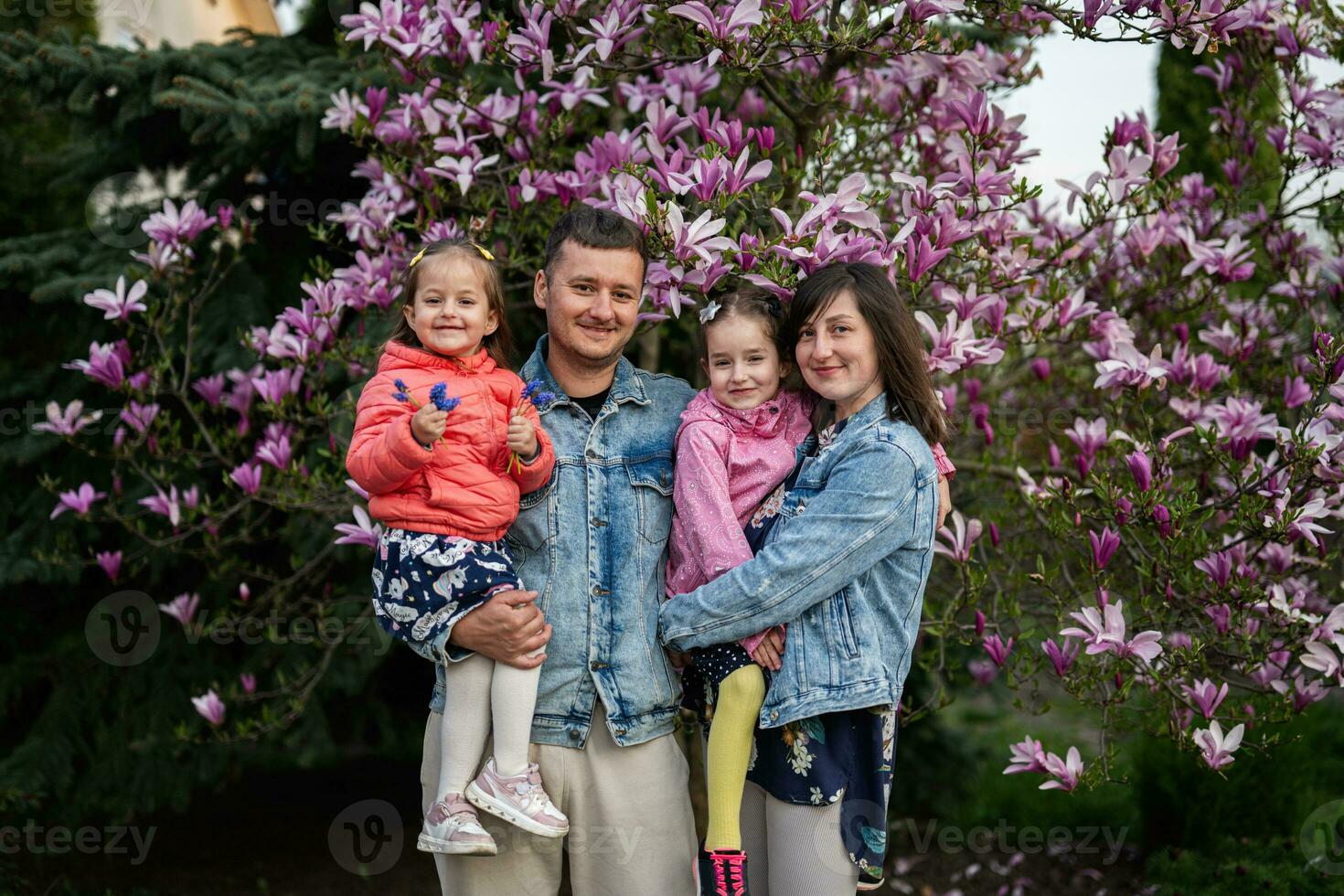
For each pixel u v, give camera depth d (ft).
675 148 9.67
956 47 8.68
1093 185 8.18
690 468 6.54
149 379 10.53
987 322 8.68
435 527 6.20
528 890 6.64
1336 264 9.74
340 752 15.53
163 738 12.94
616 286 6.45
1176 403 9.03
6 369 14.35
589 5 8.52
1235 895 11.35
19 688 13.65
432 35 8.34
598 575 6.64
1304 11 9.29
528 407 6.58
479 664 6.32
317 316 9.29
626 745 6.52
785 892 6.29
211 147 12.80
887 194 7.80
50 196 18.21
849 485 6.08
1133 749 13.80
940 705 9.07
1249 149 10.61
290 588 12.66
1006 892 12.94
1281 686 8.13
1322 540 9.11
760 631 6.08
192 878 13.78
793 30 7.22
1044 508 9.03
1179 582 8.20
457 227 9.34
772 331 6.63
